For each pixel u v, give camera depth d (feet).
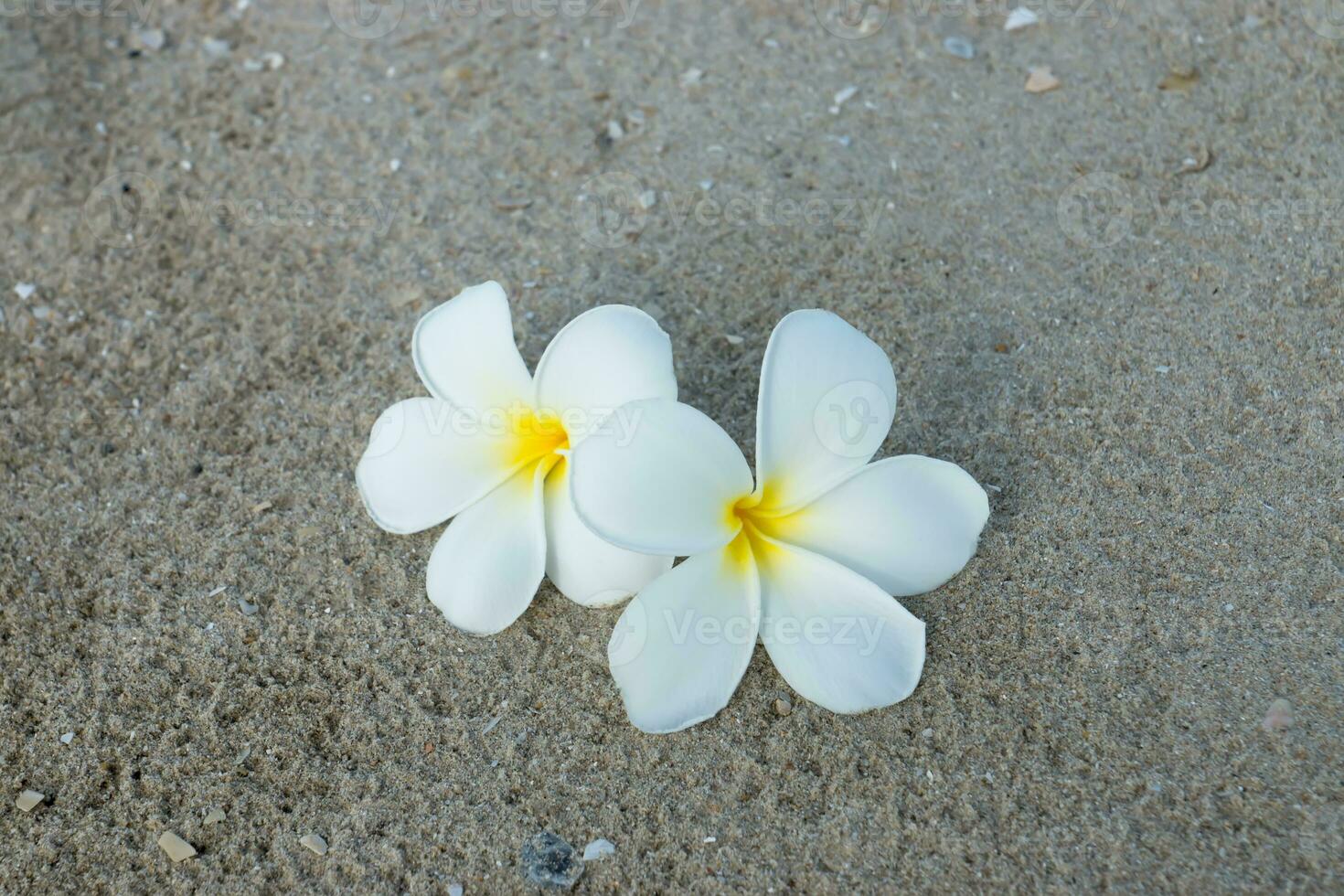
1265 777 1.30
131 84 1.80
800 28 1.80
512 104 1.75
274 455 1.52
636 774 1.34
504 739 1.36
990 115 1.69
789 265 1.59
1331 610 1.36
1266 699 1.33
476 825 1.33
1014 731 1.33
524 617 1.41
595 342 1.35
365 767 1.36
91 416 1.55
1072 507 1.42
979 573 1.40
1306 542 1.39
